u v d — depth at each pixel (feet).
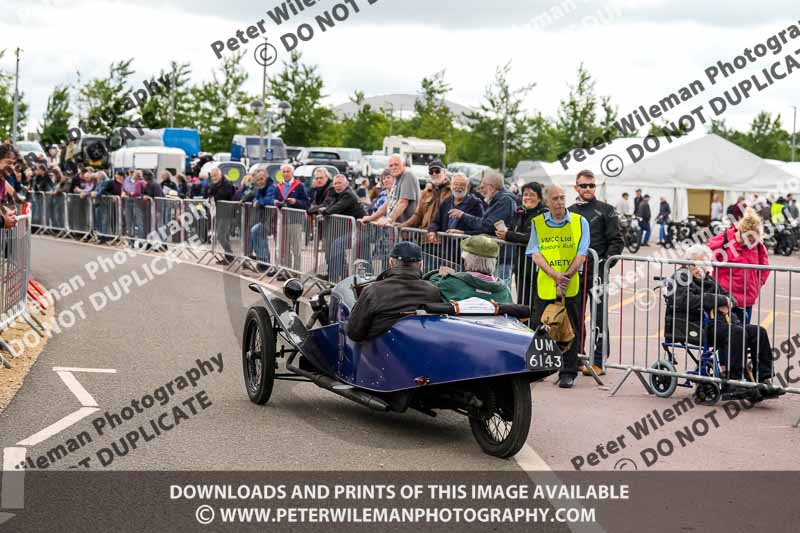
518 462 22.79
